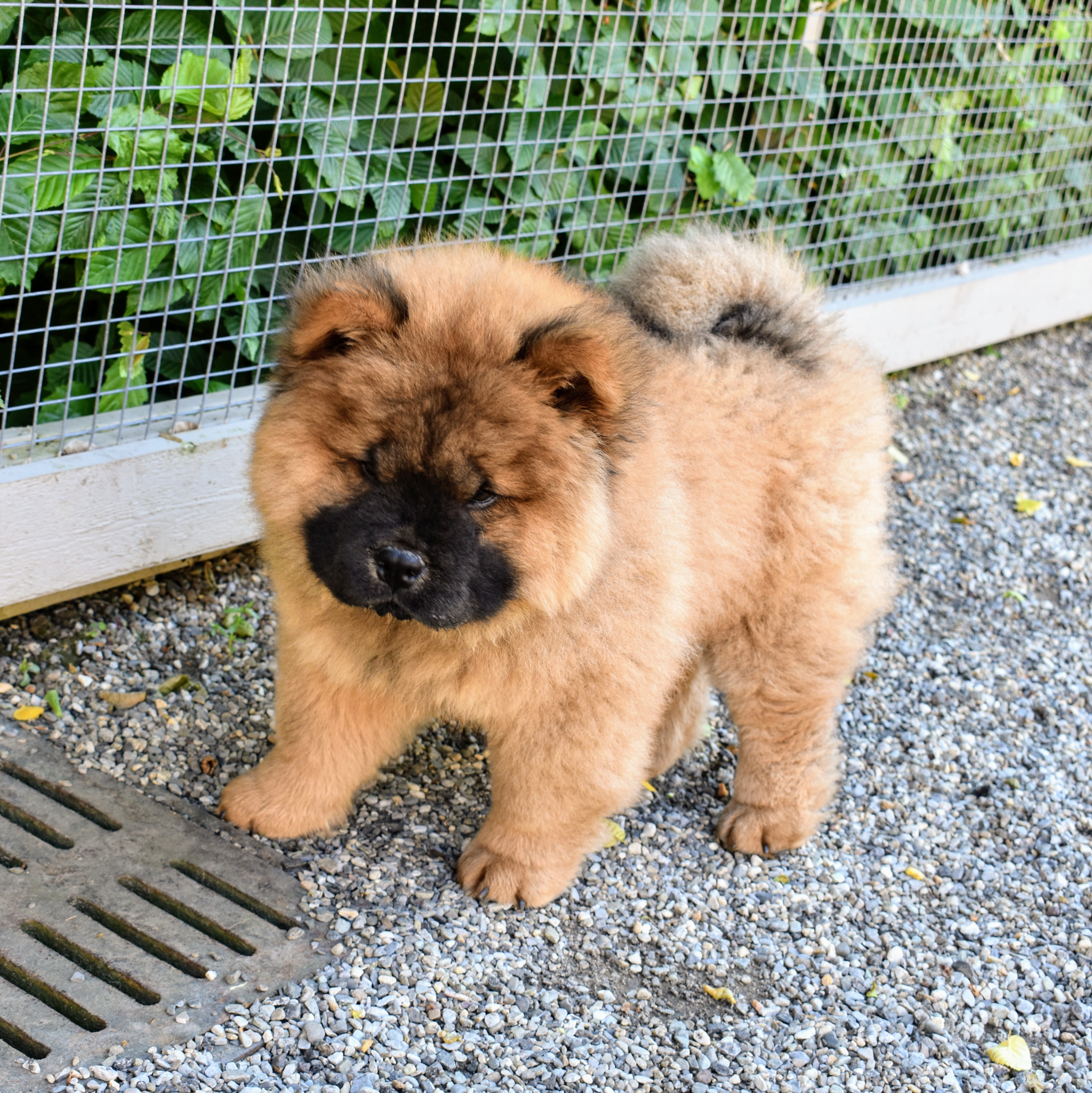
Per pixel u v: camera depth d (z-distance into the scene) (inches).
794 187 61.7
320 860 40.9
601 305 38.3
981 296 70.4
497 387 34.5
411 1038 36.8
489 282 36.6
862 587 42.5
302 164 49.6
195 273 47.6
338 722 40.2
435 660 37.1
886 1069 37.9
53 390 48.4
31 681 44.6
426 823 42.8
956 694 50.9
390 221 51.2
